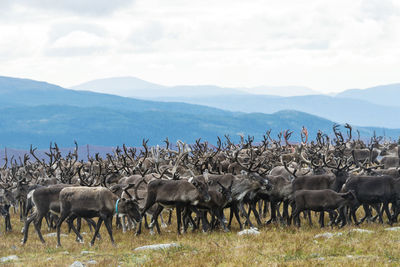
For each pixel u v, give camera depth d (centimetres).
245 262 3412
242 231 4616
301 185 5050
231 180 5025
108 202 4491
